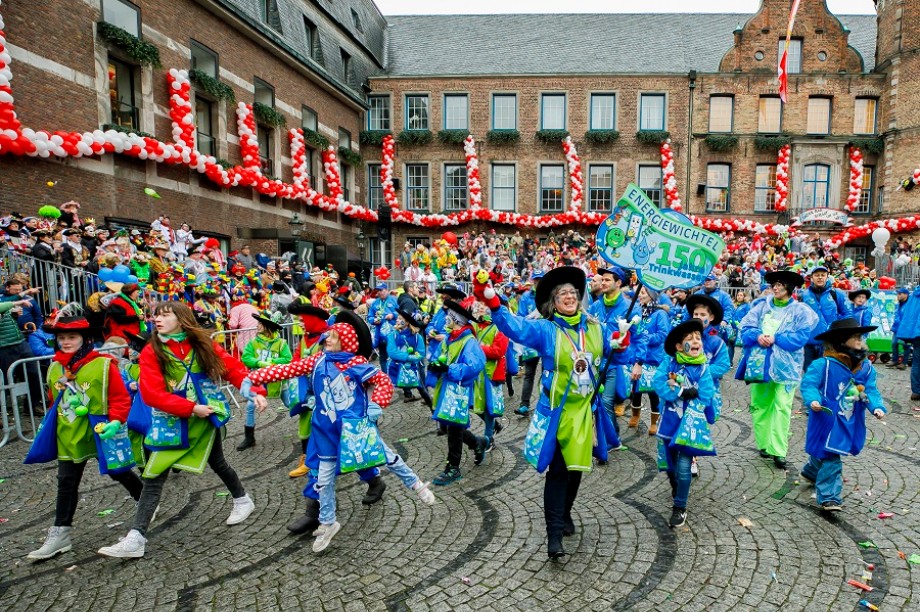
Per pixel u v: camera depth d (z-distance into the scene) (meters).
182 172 13.96
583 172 24.69
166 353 3.77
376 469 4.37
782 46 24.17
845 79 24.11
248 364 5.72
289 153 18.83
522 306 9.74
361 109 24.17
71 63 11.05
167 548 3.97
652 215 4.23
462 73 24.72
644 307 8.39
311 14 20.41
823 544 3.83
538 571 3.57
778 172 24.05
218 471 4.20
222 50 15.36
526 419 7.20
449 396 5.00
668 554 3.74
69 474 3.87
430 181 25.05
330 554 3.84
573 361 3.59
